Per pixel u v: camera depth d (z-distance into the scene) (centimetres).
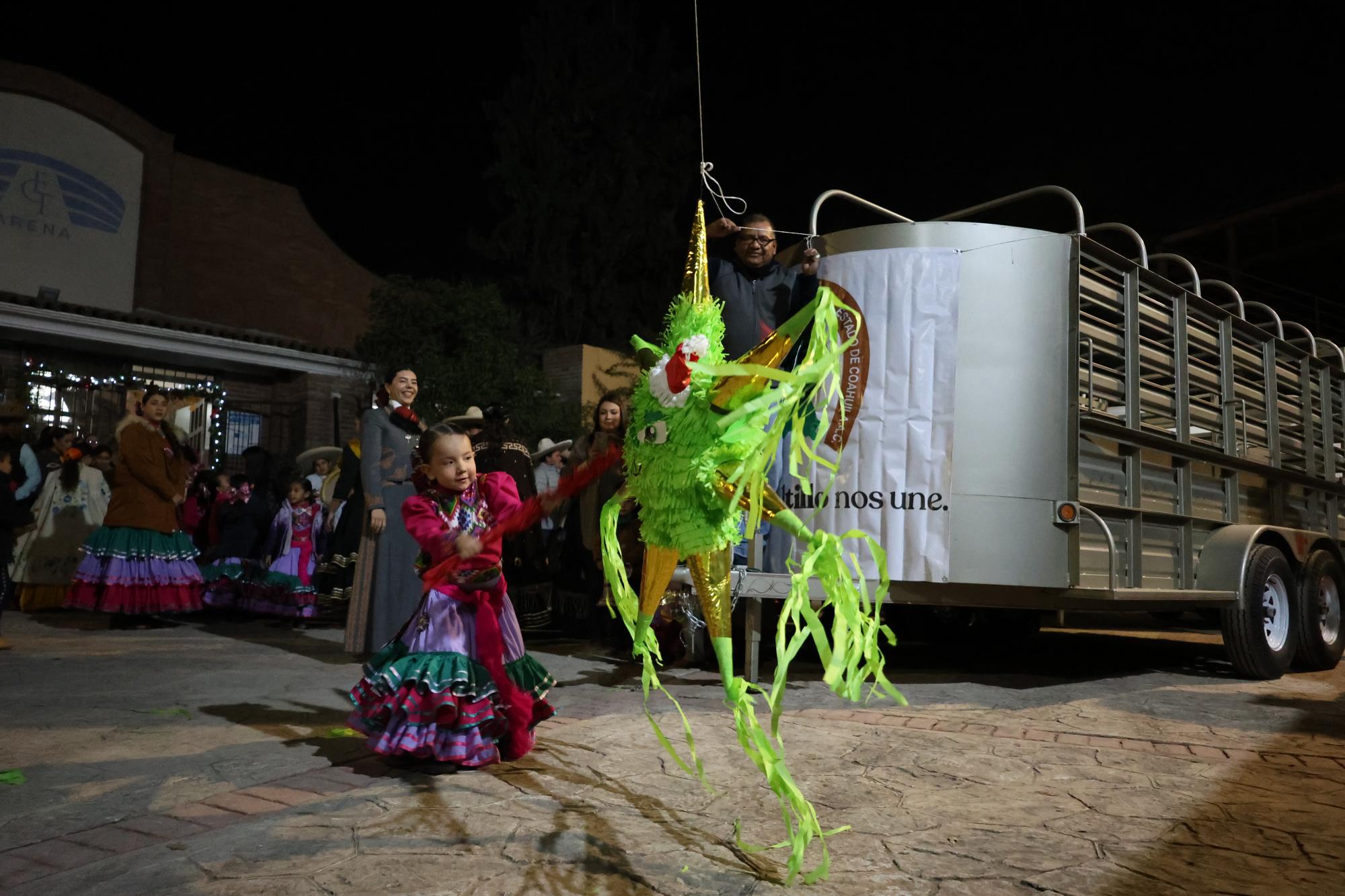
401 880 237
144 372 1673
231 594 925
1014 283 547
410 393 571
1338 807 310
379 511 541
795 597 243
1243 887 240
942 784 334
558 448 912
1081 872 249
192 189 2006
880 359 553
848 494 552
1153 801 317
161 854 255
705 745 384
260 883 234
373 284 2241
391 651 348
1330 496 883
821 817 295
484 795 311
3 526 648
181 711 442
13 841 265
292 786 319
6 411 1091
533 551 735
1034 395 540
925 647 816
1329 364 884
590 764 353
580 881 238
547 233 2080
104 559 771
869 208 610
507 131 2098
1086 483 547
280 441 1800
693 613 614
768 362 261
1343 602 724
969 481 538
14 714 433
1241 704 514
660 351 278
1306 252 1948
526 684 359
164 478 790
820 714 458
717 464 263
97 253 1836
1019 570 531
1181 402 638
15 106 1748
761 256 491
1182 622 1140
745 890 235
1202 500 669
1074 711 478
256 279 2080
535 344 2023
